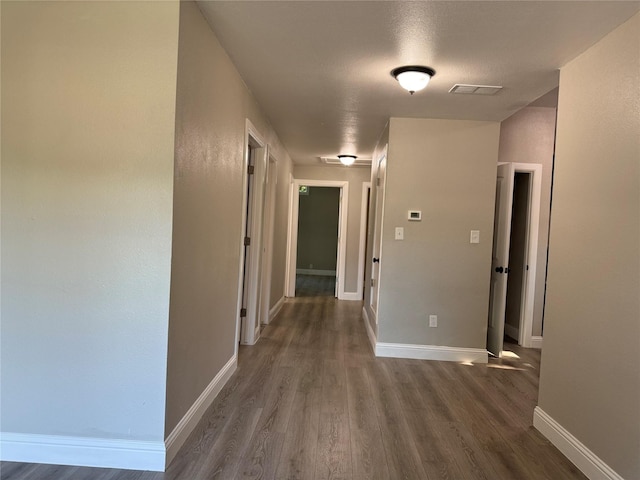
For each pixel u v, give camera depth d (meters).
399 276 4.11
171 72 1.99
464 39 2.39
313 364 3.81
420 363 3.98
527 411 2.99
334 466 2.19
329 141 5.37
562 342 2.49
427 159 4.06
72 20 2.02
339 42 2.51
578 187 2.41
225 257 3.02
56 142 2.04
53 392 2.09
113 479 1.98
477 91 3.23
